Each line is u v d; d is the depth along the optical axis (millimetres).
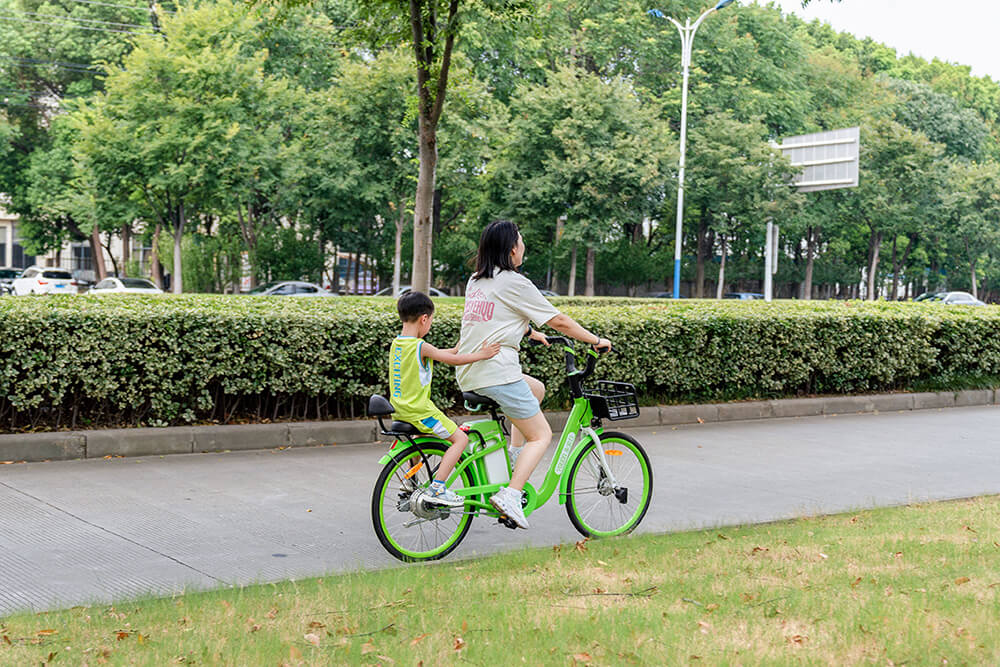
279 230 40906
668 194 35844
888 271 57406
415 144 32625
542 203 34719
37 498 6820
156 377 8742
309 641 3721
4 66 40156
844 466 8766
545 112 34531
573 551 5387
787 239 49562
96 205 33531
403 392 5398
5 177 41781
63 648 3658
